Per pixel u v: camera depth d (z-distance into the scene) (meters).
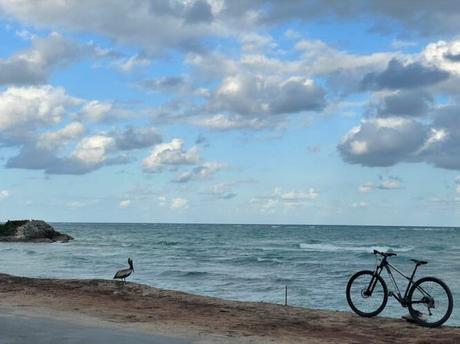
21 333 7.98
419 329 9.55
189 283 26.53
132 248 62.81
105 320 9.62
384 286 10.66
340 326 9.78
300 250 58.88
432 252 55.66
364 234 117.88
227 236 105.06
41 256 46.62
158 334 8.38
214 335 8.56
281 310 11.38
